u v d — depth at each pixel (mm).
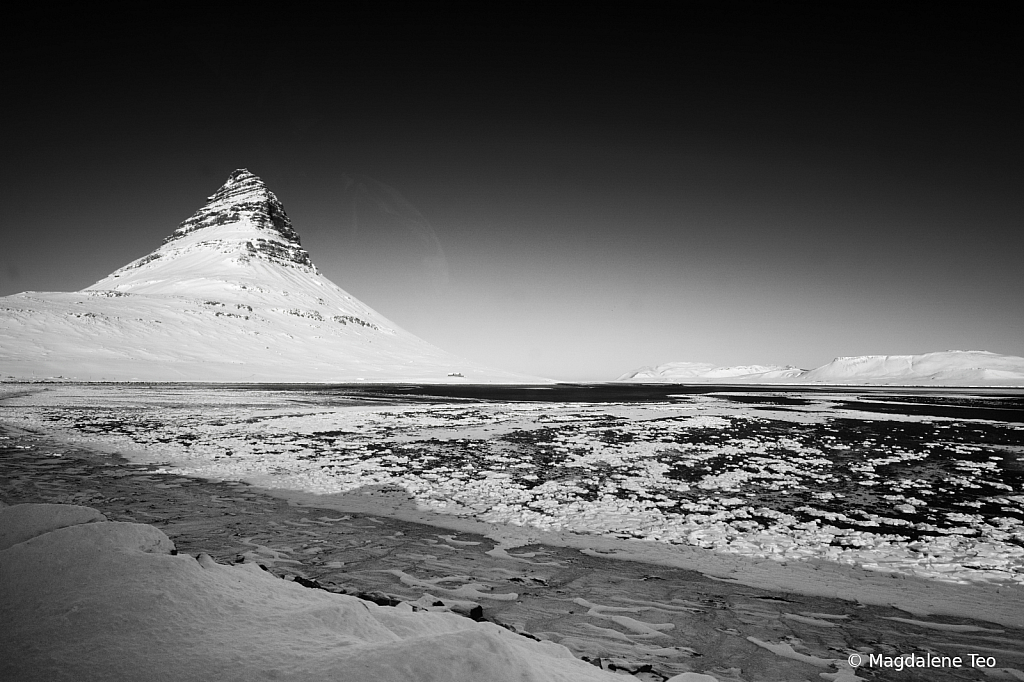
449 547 8375
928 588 6945
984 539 9102
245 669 2545
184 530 9047
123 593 3109
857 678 4680
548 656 3732
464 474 14312
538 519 10078
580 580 7055
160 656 2611
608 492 12422
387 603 5141
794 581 7141
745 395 78812
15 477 13227
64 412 29672
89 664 2508
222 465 15016
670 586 6891
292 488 12367
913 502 11727
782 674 4699
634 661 4781
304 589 3943
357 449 18469
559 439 21953
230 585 3570
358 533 9047
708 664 4832
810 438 23156
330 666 2607
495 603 6203
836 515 10602
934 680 4668
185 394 48750
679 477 14258
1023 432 26078
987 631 5730
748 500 11797
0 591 3191
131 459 15844
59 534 3830
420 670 2611
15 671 2465
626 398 62781
